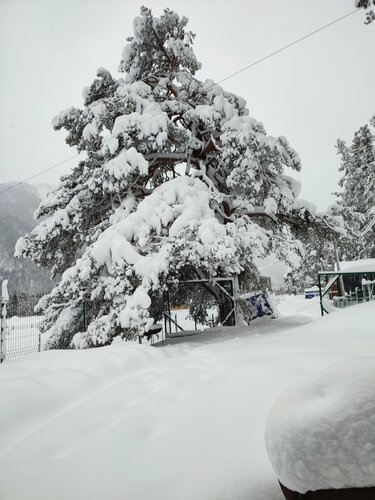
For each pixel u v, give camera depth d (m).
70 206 12.75
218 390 3.94
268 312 15.87
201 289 16.56
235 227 10.39
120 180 11.59
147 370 5.99
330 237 14.12
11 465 3.02
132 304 8.97
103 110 12.75
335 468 1.43
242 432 2.87
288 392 1.89
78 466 2.82
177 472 2.50
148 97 13.37
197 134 15.12
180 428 3.14
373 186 32.09
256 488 2.17
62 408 4.49
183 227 9.83
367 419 1.46
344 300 16.28
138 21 15.22
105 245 10.33
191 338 11.14
